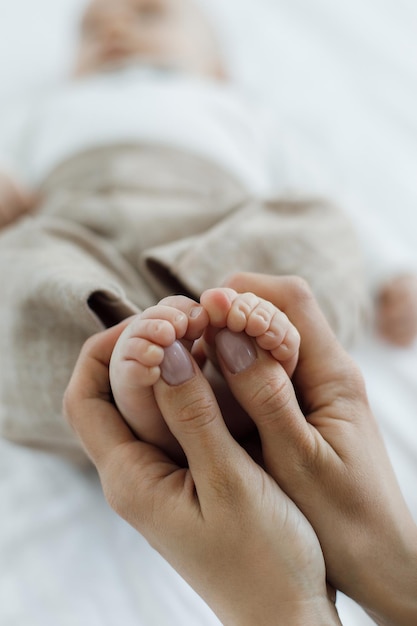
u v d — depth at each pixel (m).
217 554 0.33
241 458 0.33
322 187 0.72
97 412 0.36
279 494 0.34
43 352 0.42
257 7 1.00
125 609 0.40
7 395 0.43
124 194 0.58
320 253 0.47
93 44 0.86
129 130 0.65
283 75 0.91
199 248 0.45
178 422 0.33
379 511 0.35
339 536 0.35
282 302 0.38
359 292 0.48
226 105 0.72
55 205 0.57
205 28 0.89
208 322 0.34
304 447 0.34
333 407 0.37
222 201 0.55
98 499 0.46
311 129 0.84
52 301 0.40
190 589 0.41
